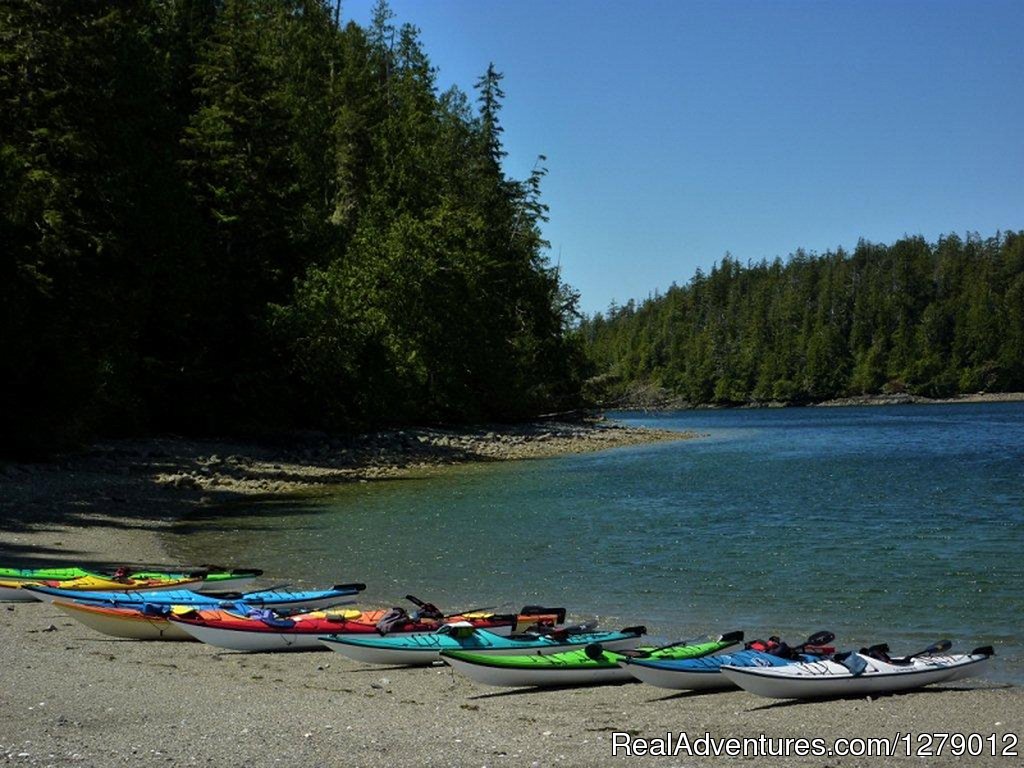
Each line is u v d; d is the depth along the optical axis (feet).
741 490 107.04
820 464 139.64
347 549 70.28
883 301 529.45
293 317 149.79
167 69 155.84
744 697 35.27
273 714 31.78
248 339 151.33
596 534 76.89
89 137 122.11
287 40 218.38
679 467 136.87
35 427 103.30
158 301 137.80
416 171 225.76
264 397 149.59
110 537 73.20
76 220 118.83
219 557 66.90
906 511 88.17
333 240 185.26
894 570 61.21
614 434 208.13
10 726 29.73
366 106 223.51
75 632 44.39
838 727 31.53
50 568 59.21
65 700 32.73
